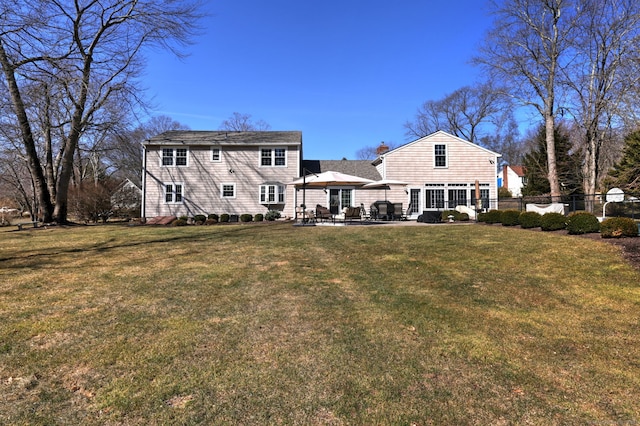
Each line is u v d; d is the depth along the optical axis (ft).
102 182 77.10
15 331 12.33
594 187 64.39
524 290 17.56
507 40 64.34
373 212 59.62
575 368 10.34
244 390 8.97
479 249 26.09
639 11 53.83
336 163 81.66
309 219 56.24
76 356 10.59
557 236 29.30
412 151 69.92
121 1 53.52
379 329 12.87
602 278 18.90
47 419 7.79
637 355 11.16
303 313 14.39
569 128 89.20
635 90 48.91
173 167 71.77
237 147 72.74
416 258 24.22
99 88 57.31
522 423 7.89
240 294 16.83
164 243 31.94
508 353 11.20
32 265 22.94
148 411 8.09
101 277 19.80
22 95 53.62
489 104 126.00
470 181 70.08
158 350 11.03
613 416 8.16
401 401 8.63
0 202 116.57
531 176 94.32
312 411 8.20
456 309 15.02
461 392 9.04
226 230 42.80
